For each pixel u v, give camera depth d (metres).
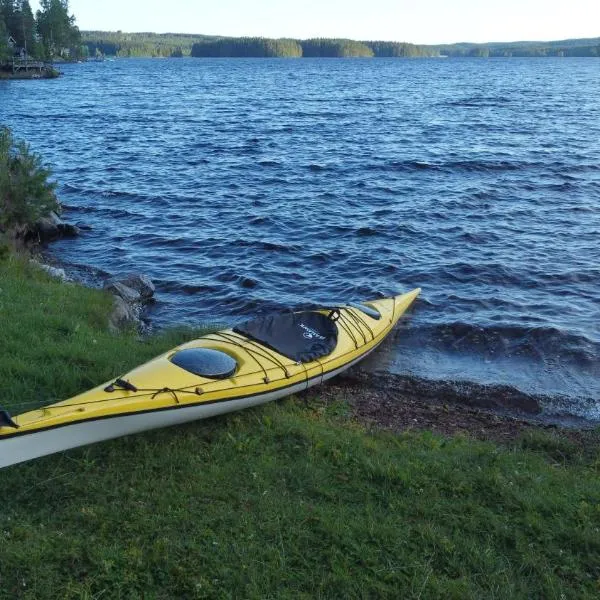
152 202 23.47
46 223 18.47
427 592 5.00
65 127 46.31
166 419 7.21
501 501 6.22
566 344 12.09
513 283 15.38
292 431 7.44
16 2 122.06
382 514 5.90
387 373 10.68
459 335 12.41
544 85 95.75
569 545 5.62
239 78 121.81
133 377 7.37
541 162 30.02
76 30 178.88
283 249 17.97
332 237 19.12
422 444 7.67
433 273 16.06
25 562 5.10
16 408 7.41
